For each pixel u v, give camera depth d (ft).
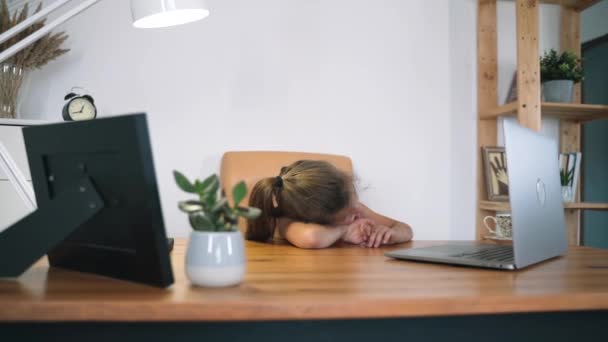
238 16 7.95
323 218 4.44
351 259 3.38
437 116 8.63
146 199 2.11
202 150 7.86
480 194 8.61
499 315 2.27
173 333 2.05
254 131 8.03
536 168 3.30
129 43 7.61
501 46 8.88
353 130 8.34
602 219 12.39
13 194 6.02
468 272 2.77
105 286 2.23
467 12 8.75
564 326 2.34
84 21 7.48
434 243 4.72
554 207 3.57
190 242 2.25
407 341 2.18
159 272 2.15
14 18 6.32
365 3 8.37
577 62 8.36
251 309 1.88
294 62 8.14
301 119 8.18
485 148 8.57
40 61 6.59
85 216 2.32
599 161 12.46
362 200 8.36
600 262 3.29
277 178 4.65
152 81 7.70
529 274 2.72
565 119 8.95
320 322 2.12
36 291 2.09
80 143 2.29
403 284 2.35
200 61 7.83
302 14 8.16
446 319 2.22
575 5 9.02
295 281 2.41
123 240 2.31
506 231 7.66
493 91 8.62
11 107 6.48
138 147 2.07
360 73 8.36
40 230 2.39
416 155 8.55
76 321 1.99
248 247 4.26
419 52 8.57
